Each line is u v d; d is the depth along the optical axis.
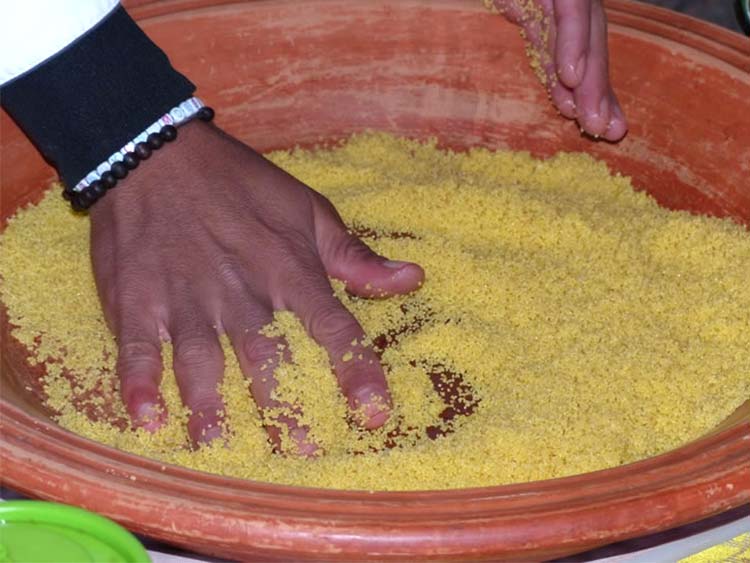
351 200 0.83
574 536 0.60
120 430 0.71
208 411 0.69
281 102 0.87
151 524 0.60
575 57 0.81
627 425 0.71
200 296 0.73
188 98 0.76
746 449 0.63
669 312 0.76
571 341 0.75
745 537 0.63
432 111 0.88
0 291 0.77
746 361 0.73
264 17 0.85
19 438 0.62
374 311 0.77
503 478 0.68
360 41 0.86
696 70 0.82
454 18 0.86
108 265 0.75
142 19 0.83
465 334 0.75
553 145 0.87
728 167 0.82
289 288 0.74
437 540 0.59
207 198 0.75
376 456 0.68
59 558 0.57
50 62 0.72
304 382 0.70
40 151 0.82
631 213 0.83
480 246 0.81
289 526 0.59
